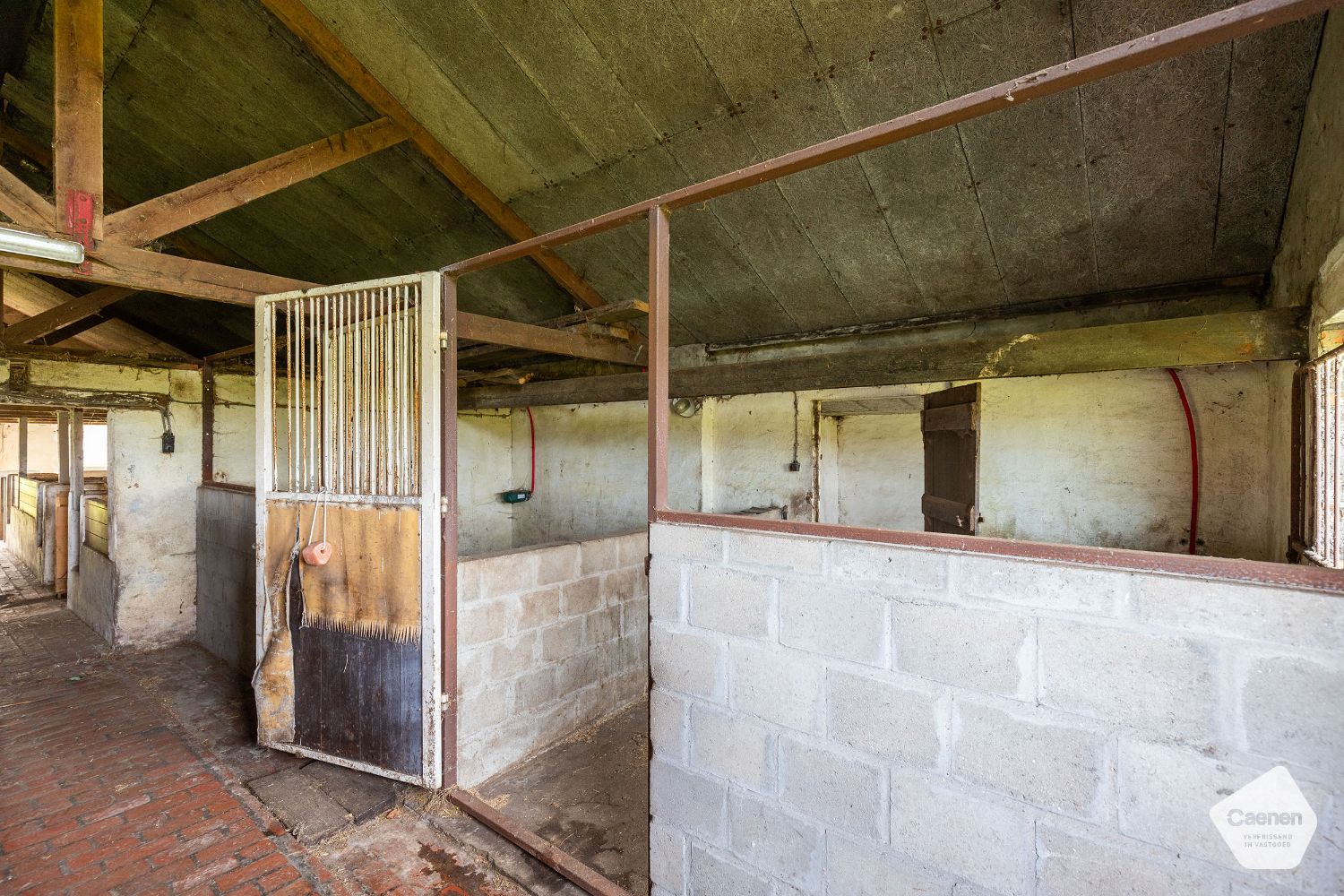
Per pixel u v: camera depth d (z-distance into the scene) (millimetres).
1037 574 1146
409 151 3531
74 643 4512
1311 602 933
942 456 3336
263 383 2770
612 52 2723
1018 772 1169
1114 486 3227
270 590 2762
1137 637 1059
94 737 3055
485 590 2719
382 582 2512
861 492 5402
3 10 2893
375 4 2752
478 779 2688
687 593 1661
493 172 3480
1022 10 2150
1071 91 2312
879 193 2977
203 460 4750
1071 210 2770
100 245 2395
